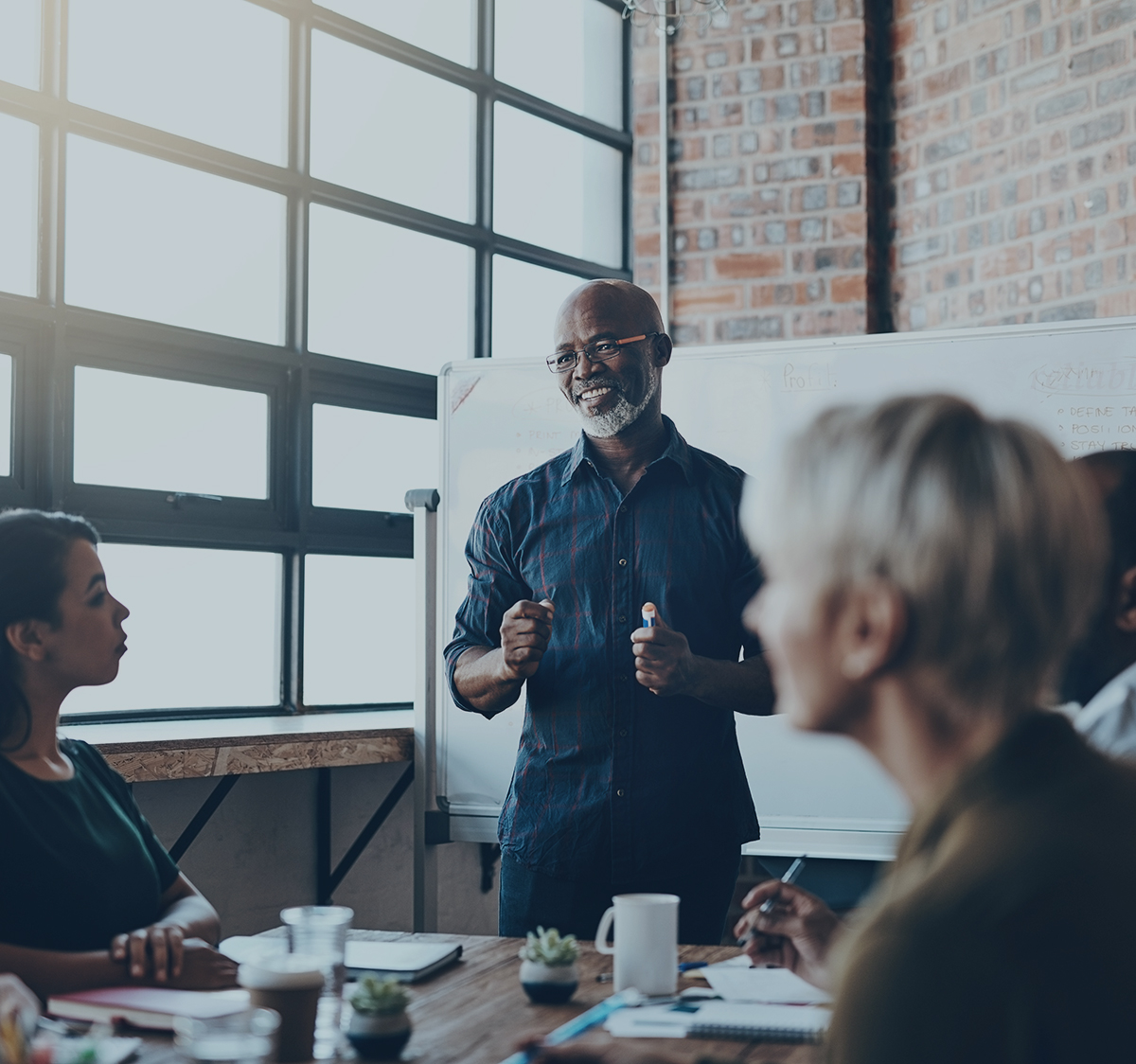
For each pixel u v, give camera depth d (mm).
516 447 2938
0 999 946
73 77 2648
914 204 3178
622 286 1905
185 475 2852
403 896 3113
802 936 1134
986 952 462
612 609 1834
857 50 3219
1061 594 524
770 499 575
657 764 1770
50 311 2568
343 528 3145
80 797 1344
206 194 2896
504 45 3471
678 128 3393
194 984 1160
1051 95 2885
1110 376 2539
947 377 2646
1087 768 519
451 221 3340
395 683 3279
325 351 3121
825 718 562
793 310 3248
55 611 1321
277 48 3039
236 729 2576
